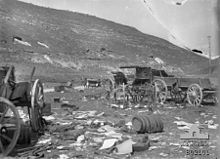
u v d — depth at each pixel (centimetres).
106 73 7425
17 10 12950
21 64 6094
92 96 2189
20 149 701
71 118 1226
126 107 1578
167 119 1179
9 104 636
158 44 14688
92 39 12738
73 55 9281
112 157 629
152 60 11712
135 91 1756
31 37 9856
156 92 1700
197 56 13288
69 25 13862
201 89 1555
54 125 1013
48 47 9425
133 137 845
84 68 8025
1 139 693
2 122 685
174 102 1711
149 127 911
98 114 1345
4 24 10044
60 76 5256
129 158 621
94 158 628
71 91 2727
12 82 770
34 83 796
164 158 616
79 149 714
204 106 1538
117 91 1866
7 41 8056
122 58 10881
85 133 900
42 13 14362
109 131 933
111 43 12888
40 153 675
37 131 867
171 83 1709
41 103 881
